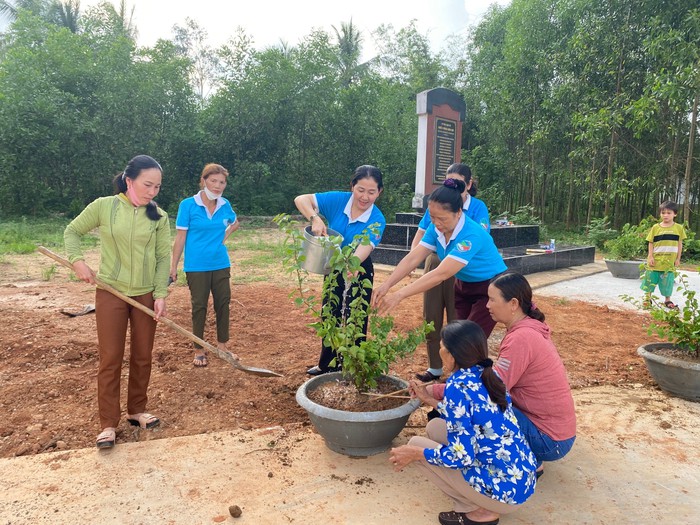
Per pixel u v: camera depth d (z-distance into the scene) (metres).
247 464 2.94
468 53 24.88
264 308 6.60
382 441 3.01
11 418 3.44
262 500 2.60
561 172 18.58
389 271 9.65
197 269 4.48
